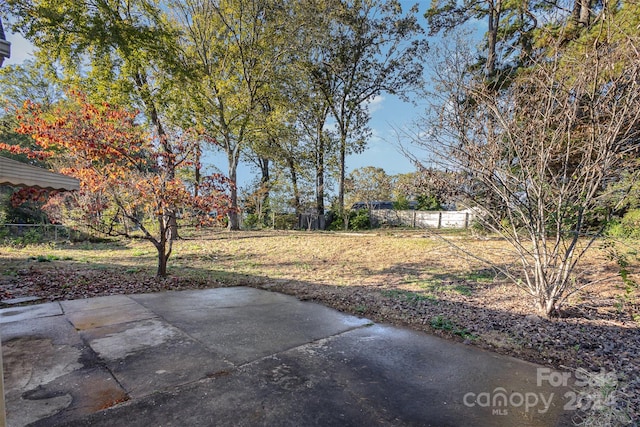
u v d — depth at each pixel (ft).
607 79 12.59
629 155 12.59
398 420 7.29
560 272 14.26
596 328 13.16
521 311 15.40
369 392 8.45
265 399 7.93
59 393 7.99
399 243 38.45
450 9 43.57
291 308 15.98
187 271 24.85
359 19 62.39
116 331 12.30
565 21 16.12
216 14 48.88
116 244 40.96
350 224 67.05
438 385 8.93
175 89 40.98
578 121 13.00
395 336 12.56
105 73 36.01
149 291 19.01
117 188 21.25
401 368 9.89
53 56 33.09
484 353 11.10
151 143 21.95
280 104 57.26
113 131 21.54
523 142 14.11
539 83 13.91
